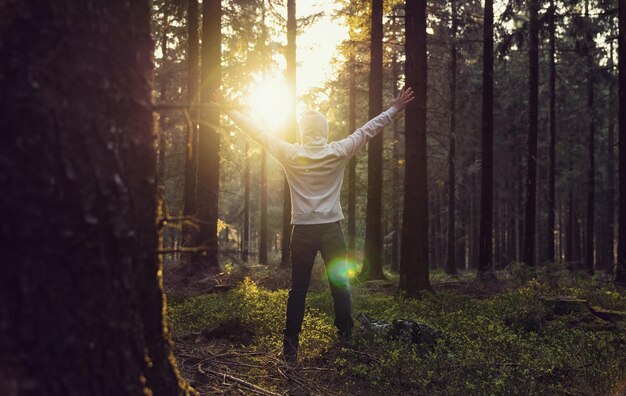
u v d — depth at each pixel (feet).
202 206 38.91
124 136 6.78
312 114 16.06
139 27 7.09
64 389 6.07
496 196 120.98
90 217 6.31
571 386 14.53
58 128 6.17
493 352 15.96
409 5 35.04
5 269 5.92
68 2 6.31
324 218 15.83
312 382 13.92
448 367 14.84
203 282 34.19
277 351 16.38
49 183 6.06
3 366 5.81
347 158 16.11
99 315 6.37
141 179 7.02
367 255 52.08
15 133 6.00
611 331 21.20
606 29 72.64
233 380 13.26
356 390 13.60
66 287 6.13
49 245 6.05
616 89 74.23
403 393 13.44
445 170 94.43
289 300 15.78
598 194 109.19
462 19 69.87
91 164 6.37
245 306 22.09
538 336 20.27
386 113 16.70
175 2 46.34
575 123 95.81
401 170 91.40
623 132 46.26
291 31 58.65
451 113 75.46
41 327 5.98
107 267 6.48
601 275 88.58
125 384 6.63
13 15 6.10
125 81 6.83
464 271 97.19
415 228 34.09
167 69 60.03
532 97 62.64
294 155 15.69
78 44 6.36
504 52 64.75
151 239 7.21
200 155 42.04
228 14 57.31
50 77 6.16
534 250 60.90
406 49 35.01
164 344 7.52
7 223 5.92
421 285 33.58
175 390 7.59
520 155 103.91
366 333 17.53
